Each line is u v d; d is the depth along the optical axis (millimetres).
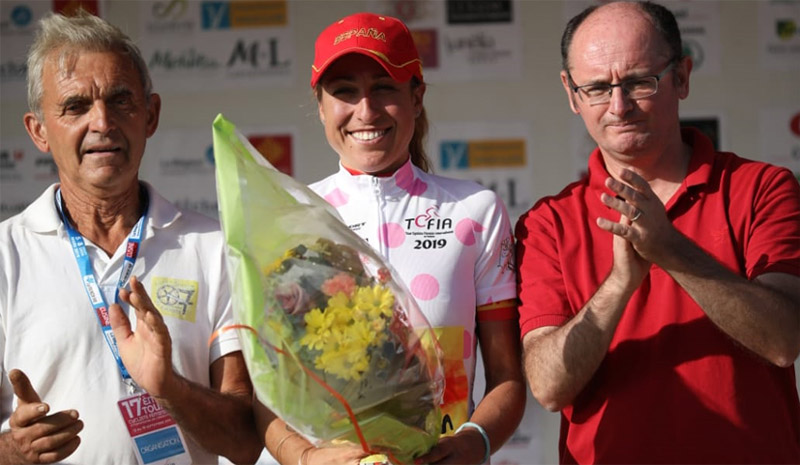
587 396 3830
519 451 7078
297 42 7250
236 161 3293
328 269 3205
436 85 7223
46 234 4020
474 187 4172
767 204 3754
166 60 7238
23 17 7211
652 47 3713
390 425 3209
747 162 3926
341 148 4055
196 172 7250
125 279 3982
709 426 3588
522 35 7211
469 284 3959
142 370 3453
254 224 3207
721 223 3777
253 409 3955
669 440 3611
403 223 4039
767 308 3447
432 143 7203
